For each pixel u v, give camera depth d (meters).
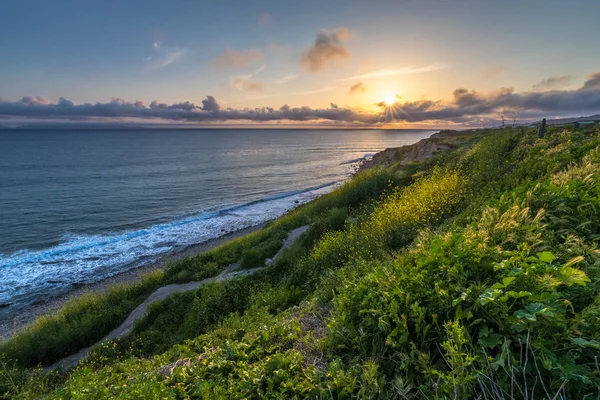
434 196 9.69
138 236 30.52
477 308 2.41
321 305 5.20
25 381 9.38
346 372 2.67
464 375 2.12
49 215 38.50
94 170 81.00
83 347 11.85
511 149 15.13
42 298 19.31
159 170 81.75
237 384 2.89
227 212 39.50
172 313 11.46
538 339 2.04
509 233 3.42
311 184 62.44
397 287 3.02
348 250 9.52
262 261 14.66
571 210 3.82
